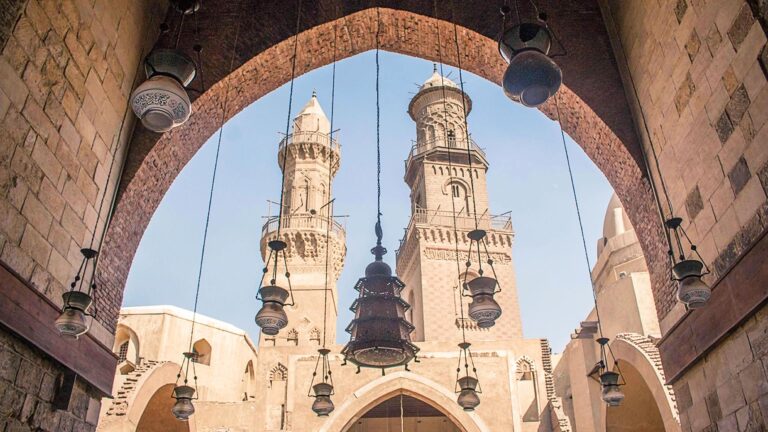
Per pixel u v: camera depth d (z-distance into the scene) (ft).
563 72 30.09
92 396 24.45
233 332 108.68
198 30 30.01
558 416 77.10
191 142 30.45
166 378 52.44
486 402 78.38
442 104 141.18
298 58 32.30
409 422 95.04
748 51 19.53
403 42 33.65
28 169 19.81
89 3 23.27
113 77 25.55
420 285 117.91
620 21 29.78
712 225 22.48
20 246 19.38
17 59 19.10
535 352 86.69
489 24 31.09
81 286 23.43
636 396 46.39
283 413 79.41
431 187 130.21
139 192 27.78
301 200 122.72
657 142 26.71
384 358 20.83
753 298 18.90
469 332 113.09
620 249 92.89
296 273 112.98
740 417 20.45
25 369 19.49
